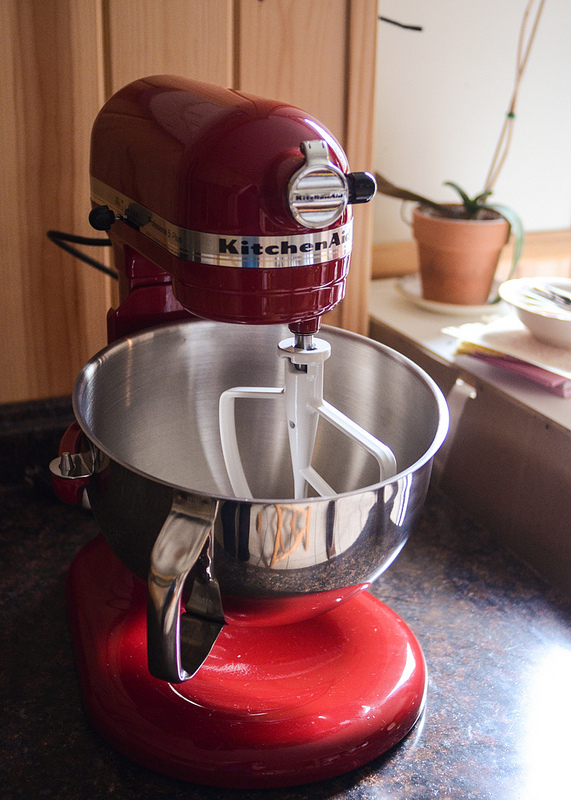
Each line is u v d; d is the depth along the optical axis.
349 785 0.43
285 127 0.35
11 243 0.65
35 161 0.63
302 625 0.50
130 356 0.50
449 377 0.70
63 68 0.61
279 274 0.35
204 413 0.56
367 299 0.79
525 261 0.98
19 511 0.68
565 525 0.58
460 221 0.77
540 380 0.63
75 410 0.42
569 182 1.03
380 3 0.84
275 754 0.42
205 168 0.35
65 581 0.57
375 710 0.44
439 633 0.55
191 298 0.38
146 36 0.62
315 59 0.68
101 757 0.45
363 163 0.73
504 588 0.60
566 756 0.45
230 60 0.65
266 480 0.58
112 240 0.52
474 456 0.68
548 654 0.53
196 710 0.44
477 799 0.42
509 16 0.90
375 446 0.40
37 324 0.69
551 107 0.97
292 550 0.36
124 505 0.39
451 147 0.94
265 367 0.55
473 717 0.48
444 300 0.82
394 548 0.40
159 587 0.34
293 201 0.33
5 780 0.43
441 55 0.89
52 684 0.50
